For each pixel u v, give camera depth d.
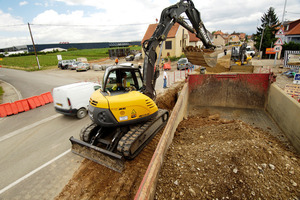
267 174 3.02
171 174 3.20
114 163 4.41
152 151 5.15
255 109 7.29
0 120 8.58
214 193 2.77
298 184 2.91
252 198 2.63
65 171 4.55
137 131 4.82
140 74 5.66
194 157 3.62
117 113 4.48
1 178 4.44
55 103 8.20
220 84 7.77
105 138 5.62
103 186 3.94
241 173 2.95
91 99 4.97
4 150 5.79
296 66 15.34
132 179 4.08
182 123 6.04
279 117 5.59
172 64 27.73
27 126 7.70
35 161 5.07
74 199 3.65
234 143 3.79
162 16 5.29
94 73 24.11
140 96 4.82
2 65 45.03
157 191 2.86
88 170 4.52
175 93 11.58
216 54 7.23
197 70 19.22
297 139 4.29
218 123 5.94
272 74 6.68
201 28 6.70
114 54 42.31
